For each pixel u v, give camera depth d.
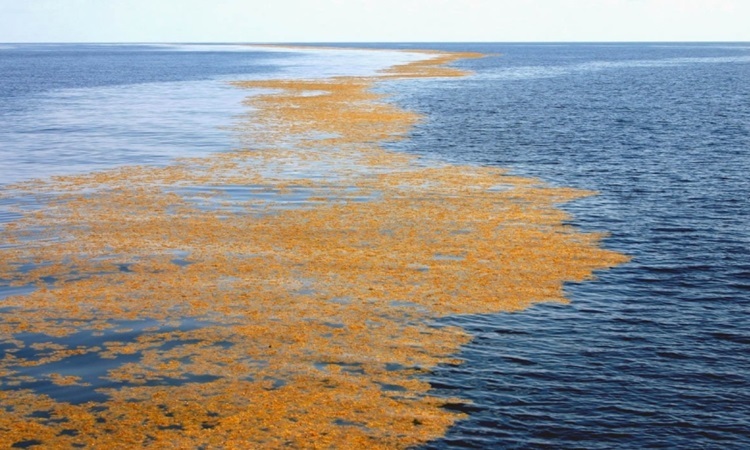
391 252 26.03
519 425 15.50
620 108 69.31
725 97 81.12
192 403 16.09
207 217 30.34
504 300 21.89
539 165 41.38
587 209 32.06
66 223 29.66
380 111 64.81
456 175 38.47
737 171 39.69
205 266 24.52
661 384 17.27
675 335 19.86
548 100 76.81
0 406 16.03
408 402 16.22
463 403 16.23
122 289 22.56
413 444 14.72
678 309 21.59
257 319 20.34
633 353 18.75
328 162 41.59
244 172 38.81
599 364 18.16
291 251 26.05
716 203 33.16
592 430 15.39
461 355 18.41
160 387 16.80
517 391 16.80
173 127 55.75
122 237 27.70
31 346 18.84
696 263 25.44
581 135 52.16
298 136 50.69
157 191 34.78
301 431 15.05
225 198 33.38
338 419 15.49
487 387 16.92
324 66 153.00
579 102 75.06
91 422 15.39
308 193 34.28
